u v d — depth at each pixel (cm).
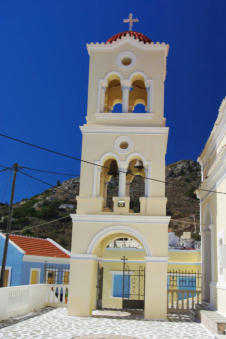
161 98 1769
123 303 1912
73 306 1557
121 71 1814
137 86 2016
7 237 1927
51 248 2869
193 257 2420
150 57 1822
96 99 1788
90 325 1324
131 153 1700
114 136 1725
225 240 1454
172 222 6506
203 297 1877
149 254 1573
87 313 1550
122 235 1864
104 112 1786
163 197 1641
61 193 8400
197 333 1227
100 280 1852
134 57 1825
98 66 1830
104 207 1845
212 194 1747
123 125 1744
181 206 7619
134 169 2041
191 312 1727
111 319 1491
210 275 1845
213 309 1570
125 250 2428
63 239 5556
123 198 1659
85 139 1733
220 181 1559
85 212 1655
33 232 5622
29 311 1652
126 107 1769
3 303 1423
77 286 1573
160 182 1662
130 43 1839
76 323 1359
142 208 1644
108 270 2412
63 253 2892
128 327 1305
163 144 1698
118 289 2378
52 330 1198
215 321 1187
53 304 1866
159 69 1805
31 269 2461
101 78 1812
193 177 9750
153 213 1630
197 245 3108
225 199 1461
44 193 8469
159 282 1545
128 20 1989
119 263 2416
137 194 7688
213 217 1717
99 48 1847
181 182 9431
